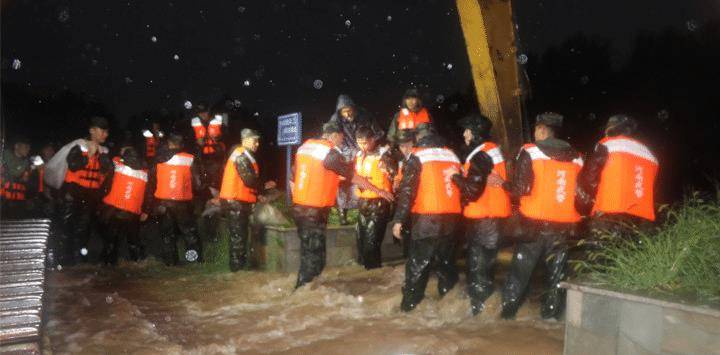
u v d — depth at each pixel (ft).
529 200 17.95
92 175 31.45
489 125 19.11
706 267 12.30
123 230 31.24
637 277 12.45
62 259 31.35
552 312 18.07
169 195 30.60
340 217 29.63
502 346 15.64
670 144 61.57
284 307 21.09
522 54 22.67
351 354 15.40
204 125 37.81
